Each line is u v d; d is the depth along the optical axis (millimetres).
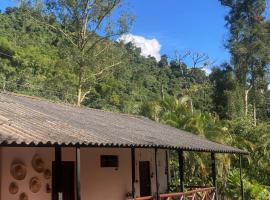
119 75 34469
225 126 31078
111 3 32344
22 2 31812
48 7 32000
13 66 44688
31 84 38969
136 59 68312
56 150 10523
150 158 18375
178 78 65938
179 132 19656
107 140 10336
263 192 25188
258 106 54969
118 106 47500
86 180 14008
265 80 53625
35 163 11914
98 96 46906
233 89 51281
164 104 28641
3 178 10836
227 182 25422
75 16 32250
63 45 32562
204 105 53062
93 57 31984
